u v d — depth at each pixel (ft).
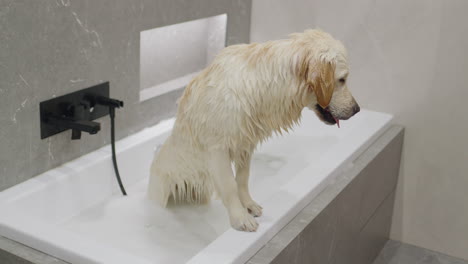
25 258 4.62
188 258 5.50
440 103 7.65
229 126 4.88
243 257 4.63
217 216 6.24
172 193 6.25
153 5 6.75
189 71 8.28
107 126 6.62
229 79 4.87
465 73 7.38
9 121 5.42
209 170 5.20
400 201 8.32
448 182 7.92
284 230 5.17
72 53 5.88
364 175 6.59
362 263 7.47
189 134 5.25
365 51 7.95
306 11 8.20
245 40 8.67
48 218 5.82
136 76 6.85
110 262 4.39
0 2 5.03
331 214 5.80
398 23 7.62
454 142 7.71
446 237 8.17
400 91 7.86
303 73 4.78
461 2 7.17
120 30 6.41
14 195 5.45
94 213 6.17
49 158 5.97
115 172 6.46
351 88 8.21
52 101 5.80
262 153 7.75
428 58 7.55
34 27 5.40
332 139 7.98
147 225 6.01
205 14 7.60
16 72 5.35
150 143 6.98
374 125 7.52
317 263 5.78
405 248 8.33
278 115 4.99
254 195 6.64
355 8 7.83
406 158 8.09
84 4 5.86
